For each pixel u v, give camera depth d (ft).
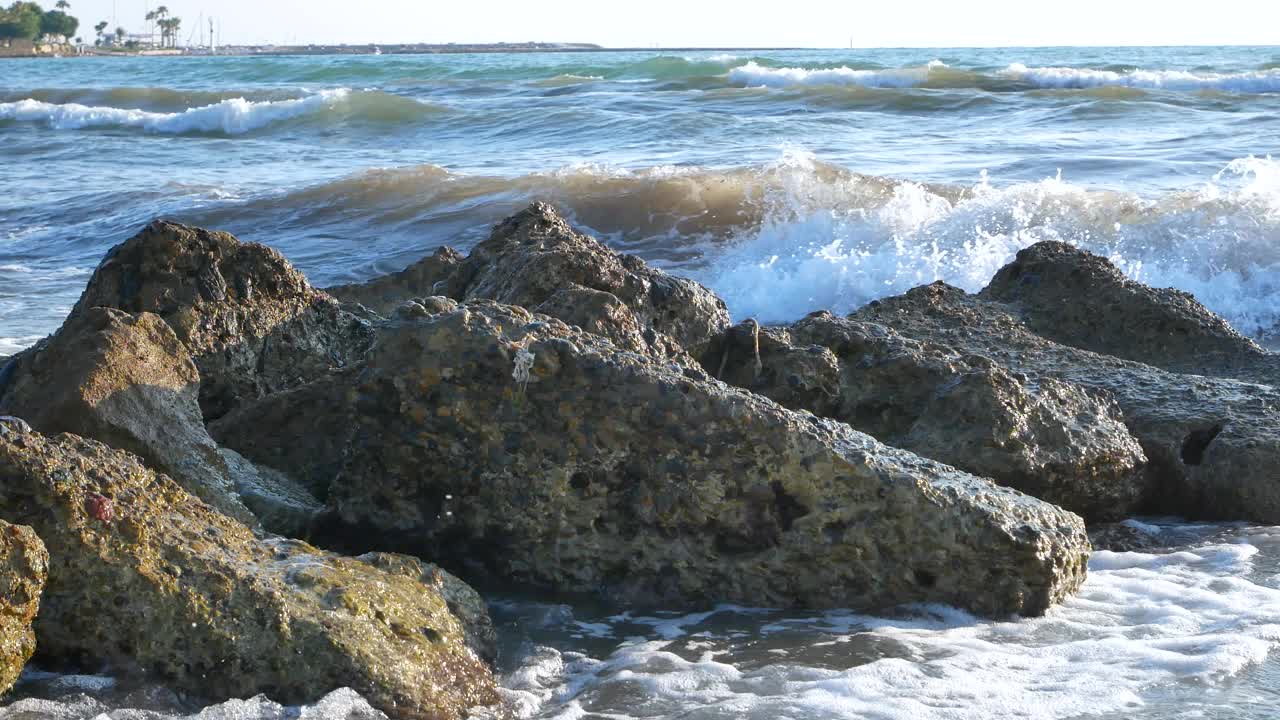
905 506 14.34
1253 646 13.51
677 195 48.52
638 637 14.14
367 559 13.48
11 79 170.91
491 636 13.43
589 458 14.76
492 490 15.02
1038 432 17.78
